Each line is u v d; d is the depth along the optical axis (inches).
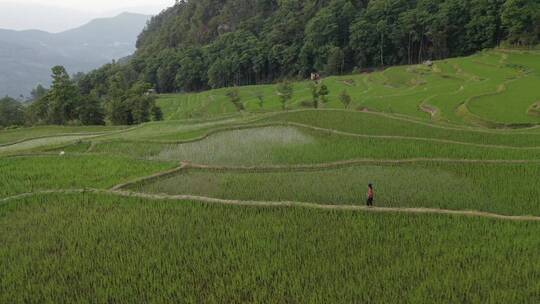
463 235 614.2
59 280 513.0
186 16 7573.8
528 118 1565.0
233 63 4909.0
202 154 1149.1
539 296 462.6
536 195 783.1
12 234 639.8
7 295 482.9
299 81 4522.6
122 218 690.2
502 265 525.7
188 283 499.8
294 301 459.8
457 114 1734.7
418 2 4234.7
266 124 1402.6
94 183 892.0
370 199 735.7
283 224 657.0
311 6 5354.3
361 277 500.7
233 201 757.9
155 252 576.7
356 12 4672.7
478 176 897.5
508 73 2497.5
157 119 2920.8
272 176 946.1
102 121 2906.0
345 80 3516.2
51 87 2741.1
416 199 784.3
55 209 731.4
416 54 4281.5
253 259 550.0
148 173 957.2
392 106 2055.9
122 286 493.4
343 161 1025.5
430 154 1066.1
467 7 3742.6
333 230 636.1
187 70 5196.9
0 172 965.8
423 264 531.2
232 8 6815.9
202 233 630.5
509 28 3243.1
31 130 2080.5
